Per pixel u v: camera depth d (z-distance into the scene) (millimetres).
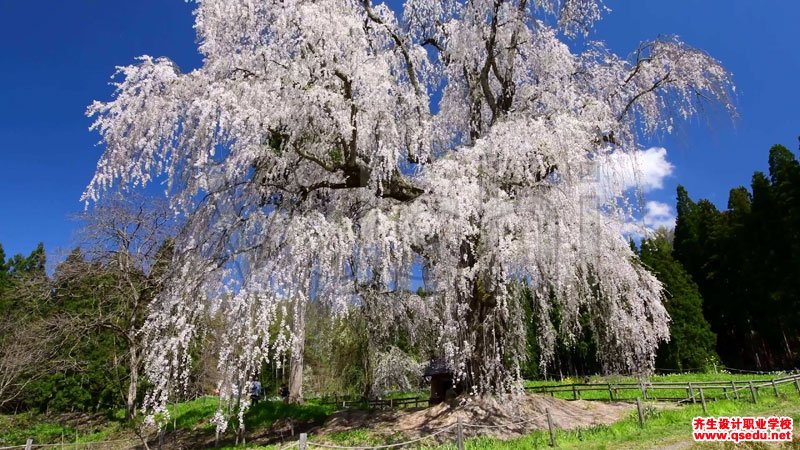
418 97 10242
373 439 9539
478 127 11398
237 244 8250
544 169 8367
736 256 27875
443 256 8227
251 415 14609
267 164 8531
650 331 9734
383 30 10500
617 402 12594
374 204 9391
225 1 8242
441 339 9016
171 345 7504
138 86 7543
